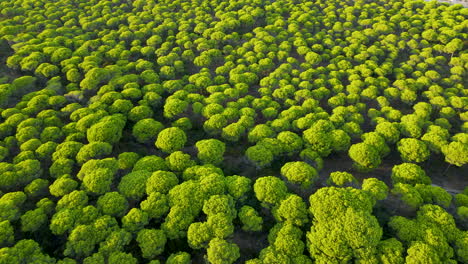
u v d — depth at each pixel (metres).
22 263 33.16
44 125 54.12
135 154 48.50
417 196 39.12
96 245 36.28
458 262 35.09
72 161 46.31
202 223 36.75
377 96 65.56
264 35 84.62
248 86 67.25
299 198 39.25
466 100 60.00
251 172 51.31
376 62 75.06
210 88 65.06
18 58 70.88
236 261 37.62
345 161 53.91
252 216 38.78
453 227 35.72
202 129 59.38
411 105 65.00
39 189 42.78
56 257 37.28
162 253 38.16
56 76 68.75
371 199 39.31
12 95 63.12
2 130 52.03
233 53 79.62
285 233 36.00
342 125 55.78
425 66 72.00
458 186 49.03
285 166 45.06
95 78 64.44
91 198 43.25
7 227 36.25
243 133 54.56
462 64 71.50
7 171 43.78
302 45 80.50
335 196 37.50
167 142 49.50
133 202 42.28
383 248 33.72
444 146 48.81
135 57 79.00
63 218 36.81
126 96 61.47
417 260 31.69
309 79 68.81
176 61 74.31
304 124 53.97
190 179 42.88
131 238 36.50
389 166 52.66
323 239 33.91
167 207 39.06
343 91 66.75
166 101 61.56
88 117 53.56
